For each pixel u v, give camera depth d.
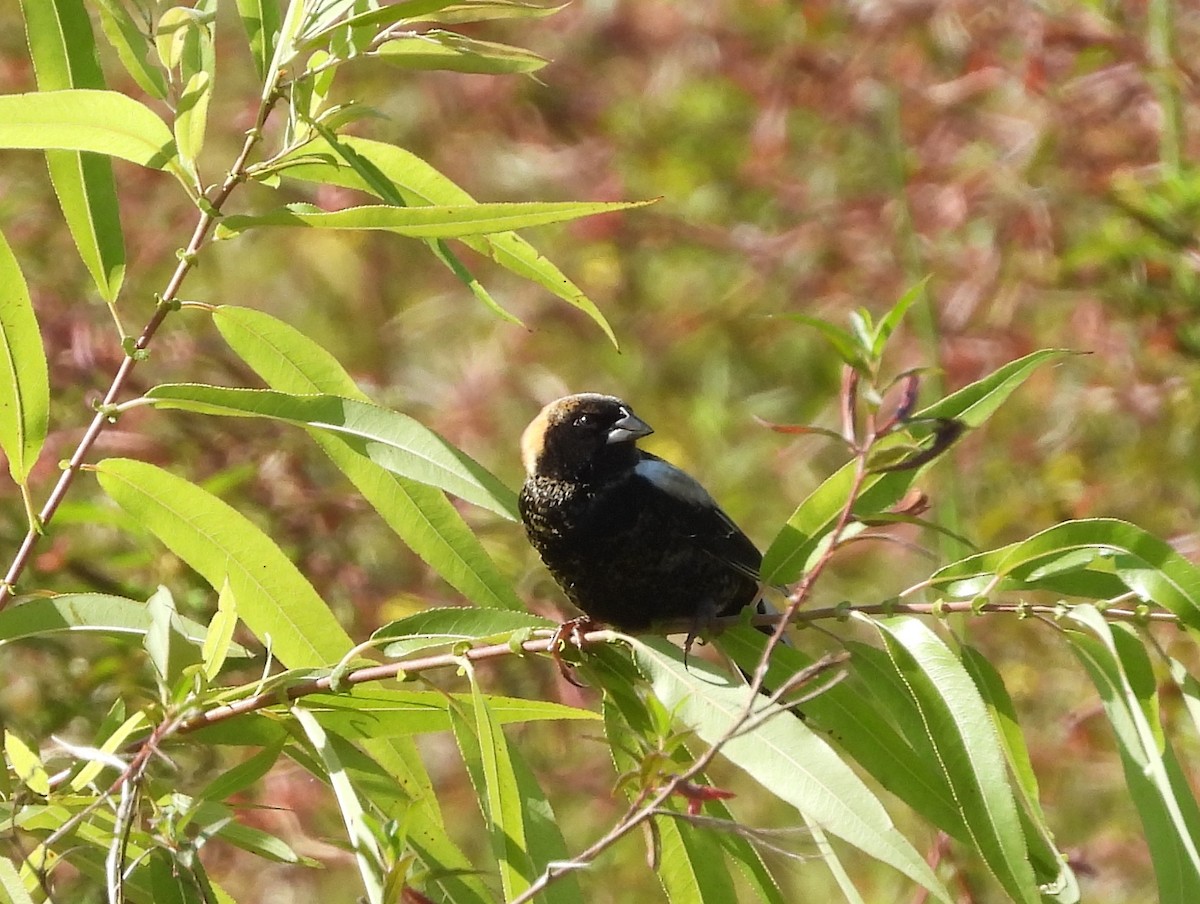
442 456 6.39
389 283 16.84
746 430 15.98
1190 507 13.41
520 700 6.41
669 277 17.03
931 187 14.59
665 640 6.13
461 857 6.04
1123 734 5.78
